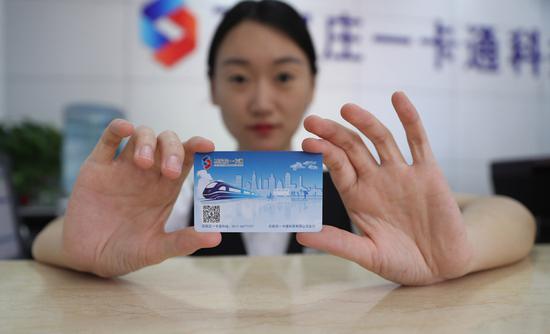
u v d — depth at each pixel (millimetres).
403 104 535
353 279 603
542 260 718
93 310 445
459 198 941
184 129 3643
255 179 544
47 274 616
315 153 547
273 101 1250
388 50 3967
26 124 2688
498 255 622
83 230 561
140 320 412
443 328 385
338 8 3846
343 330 382
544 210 1357
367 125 546
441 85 4113
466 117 4203
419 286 557
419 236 547
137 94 3570
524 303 466
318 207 543
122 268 562
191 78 3635
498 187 1500
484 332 372
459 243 535
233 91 1261
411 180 548
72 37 3461
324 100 3854
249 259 756
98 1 3480
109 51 3514
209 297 503
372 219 562
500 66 4270
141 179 550
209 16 3641
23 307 455
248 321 410
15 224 1369
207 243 506
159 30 3574
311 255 803
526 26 4320
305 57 1296
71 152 2615
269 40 1202
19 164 2502
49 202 2588
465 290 528
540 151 4410
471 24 4172
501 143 4305
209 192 541
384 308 453
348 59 3887
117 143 543
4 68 3365
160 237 546
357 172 565
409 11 4000
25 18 3387
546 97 4395
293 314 434
